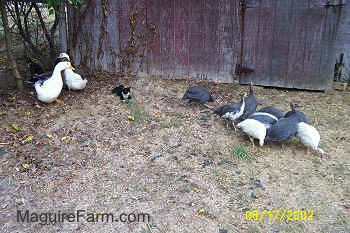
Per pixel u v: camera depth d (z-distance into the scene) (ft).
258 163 14.52
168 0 22.68
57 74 18.95
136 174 13.71
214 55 23.12
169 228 10.95
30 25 26.81
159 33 23.52
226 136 16.71
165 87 22.70
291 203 12.15
